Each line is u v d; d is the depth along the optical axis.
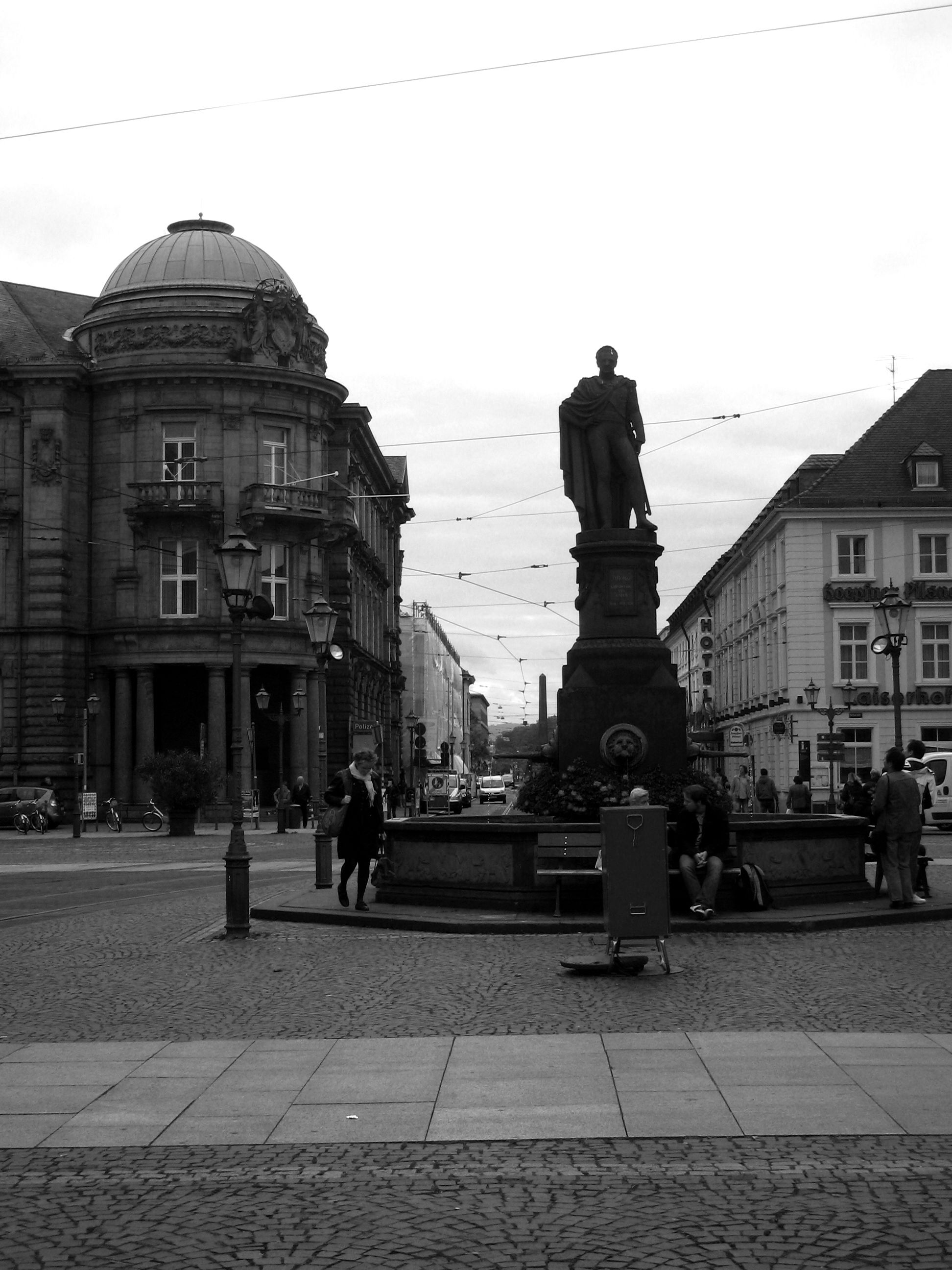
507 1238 6.01
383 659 77.44
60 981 13.34
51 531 54.12
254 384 54.62
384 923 16.81
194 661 53.25
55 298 62.94
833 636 58.56
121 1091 8.73
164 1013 11.49
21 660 54.16
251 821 52.09
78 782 52.72
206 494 53.66
